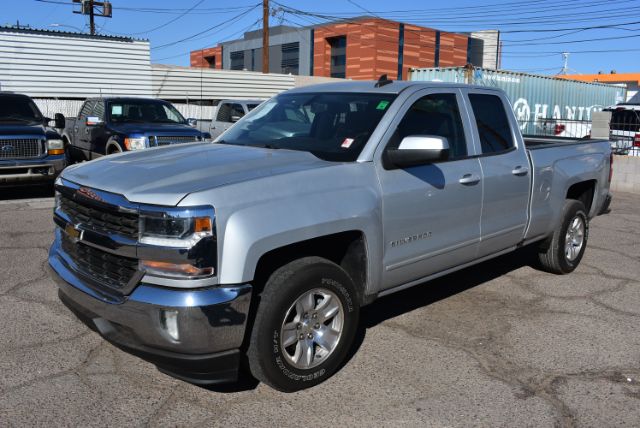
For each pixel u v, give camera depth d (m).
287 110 4.82
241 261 3.19
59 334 4.39
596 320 5.01
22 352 4.08
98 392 3.58
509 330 4.73
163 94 28.52
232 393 3.63
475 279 6.09
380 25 80.81
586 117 28.50
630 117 17.59
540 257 6.25
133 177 3.48
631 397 3.71
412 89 4.50
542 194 5.62
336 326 3.75
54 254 3.99
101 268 3.46
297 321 3.55
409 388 3.74
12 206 9.23
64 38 22.22
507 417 3.43
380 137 4.09
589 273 6.43
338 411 3.45
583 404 3.61
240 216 3.22
